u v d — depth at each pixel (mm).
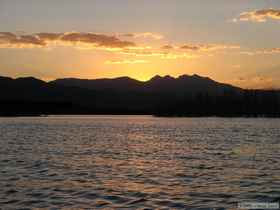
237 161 56469
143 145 85625
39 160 55344
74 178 40344
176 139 105250
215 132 139625
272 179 40281
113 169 47562
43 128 159125
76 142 91625
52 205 28797
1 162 52469
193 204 29453
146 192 33500
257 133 132875
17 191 33312
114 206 28719
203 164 53031
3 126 173625
